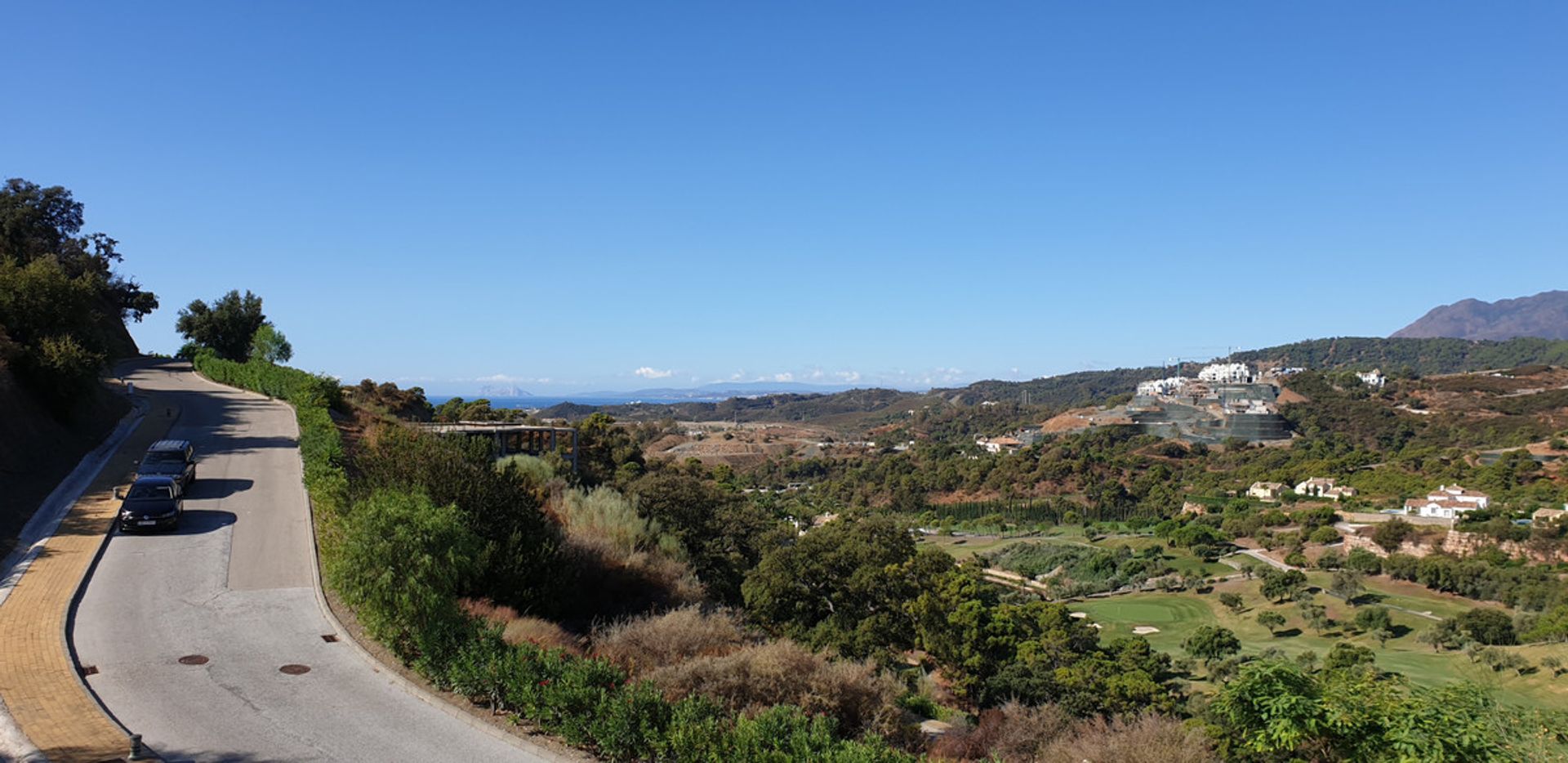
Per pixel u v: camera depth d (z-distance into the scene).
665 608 22.83
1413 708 9.20
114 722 11.05
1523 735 9.05
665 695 12.21
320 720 11.62
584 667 11.73
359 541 13.80
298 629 15.64
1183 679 45.78
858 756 9.29
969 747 15.03
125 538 21.17
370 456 22.67
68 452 30.02
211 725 11.24
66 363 32.31
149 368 67.12
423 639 13.15
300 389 45.50
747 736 9.81
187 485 26.72
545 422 65.00
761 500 111.56
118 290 81.31
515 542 18.91
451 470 19.72
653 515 38.84
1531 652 42.81
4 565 18.42
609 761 10.55
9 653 13.38
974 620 33.62
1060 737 14.72
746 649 14.76
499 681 11.98
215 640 14.85
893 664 33.53
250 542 21.42
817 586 38.44
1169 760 12.89
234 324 78.31
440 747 10.88
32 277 35.41
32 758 9.77
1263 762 12.29
